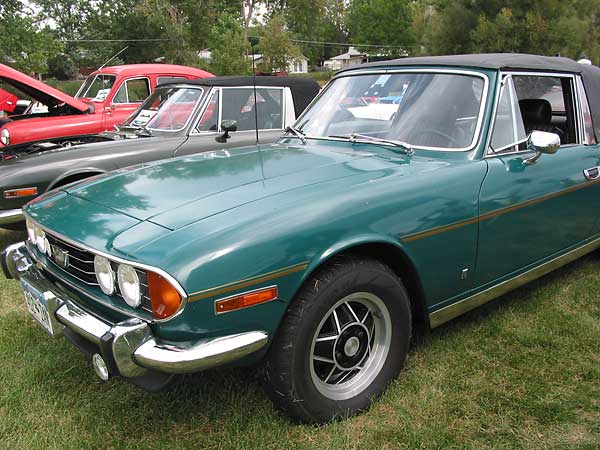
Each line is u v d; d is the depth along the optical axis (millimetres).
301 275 2137
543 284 3809
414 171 2646
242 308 2033
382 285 2387
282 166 2785
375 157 2902
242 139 5691
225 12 37438
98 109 8195
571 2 23016
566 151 3355
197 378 2684
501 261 2945
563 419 2414
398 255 2482
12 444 2297
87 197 2605
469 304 2873
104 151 4992
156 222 2199
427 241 2527
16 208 4609
